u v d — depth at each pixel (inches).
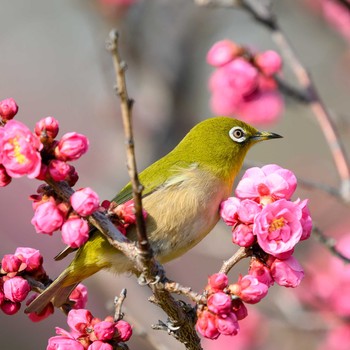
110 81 653.9
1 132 241.0
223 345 554.9
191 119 669.3
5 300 280.5
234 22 676.1
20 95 848.3
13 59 840.3
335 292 509.0
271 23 466.3
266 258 264.7
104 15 640.4
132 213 264.1
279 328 547.5
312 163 725.9
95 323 267.3
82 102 834.2
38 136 242.7
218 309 246.5
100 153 778.2
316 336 547.5
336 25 631.2
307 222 264.1
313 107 455.2
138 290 557.3
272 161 749.3
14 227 751.1
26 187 771.4
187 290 255.8
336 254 372.2
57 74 839.1
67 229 243.4
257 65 458.3
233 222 268.5
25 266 286.7
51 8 798.5
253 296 251.8
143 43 653.9
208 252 519.2
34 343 696.4
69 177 248.4
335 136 446.0
